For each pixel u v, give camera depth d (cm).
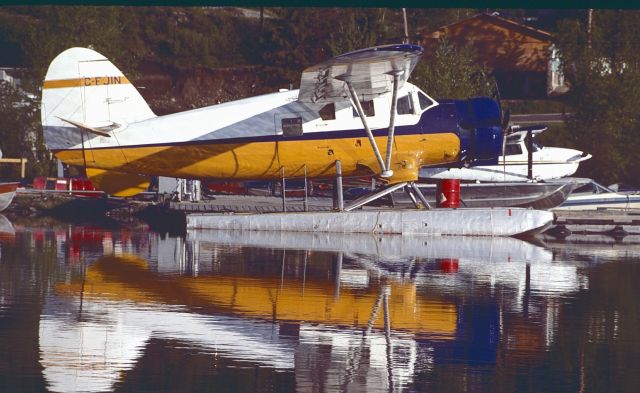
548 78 16900
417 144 7100
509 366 3153
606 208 9200
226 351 3238
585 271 5350
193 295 4216
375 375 3008
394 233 7275
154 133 7000
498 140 7206
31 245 6166
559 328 3716
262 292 4338
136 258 5509
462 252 6166
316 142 7044
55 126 7006
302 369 3048
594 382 2992
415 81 12269
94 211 9681
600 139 11950
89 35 13800
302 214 7350
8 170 11838
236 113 7050
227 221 7475
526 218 7281
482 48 17175
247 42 19175
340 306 4031
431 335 3534
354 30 13712
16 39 16175
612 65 13012
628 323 3822
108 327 3528
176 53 18312
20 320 3619
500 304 4181
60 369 2995
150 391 2809
